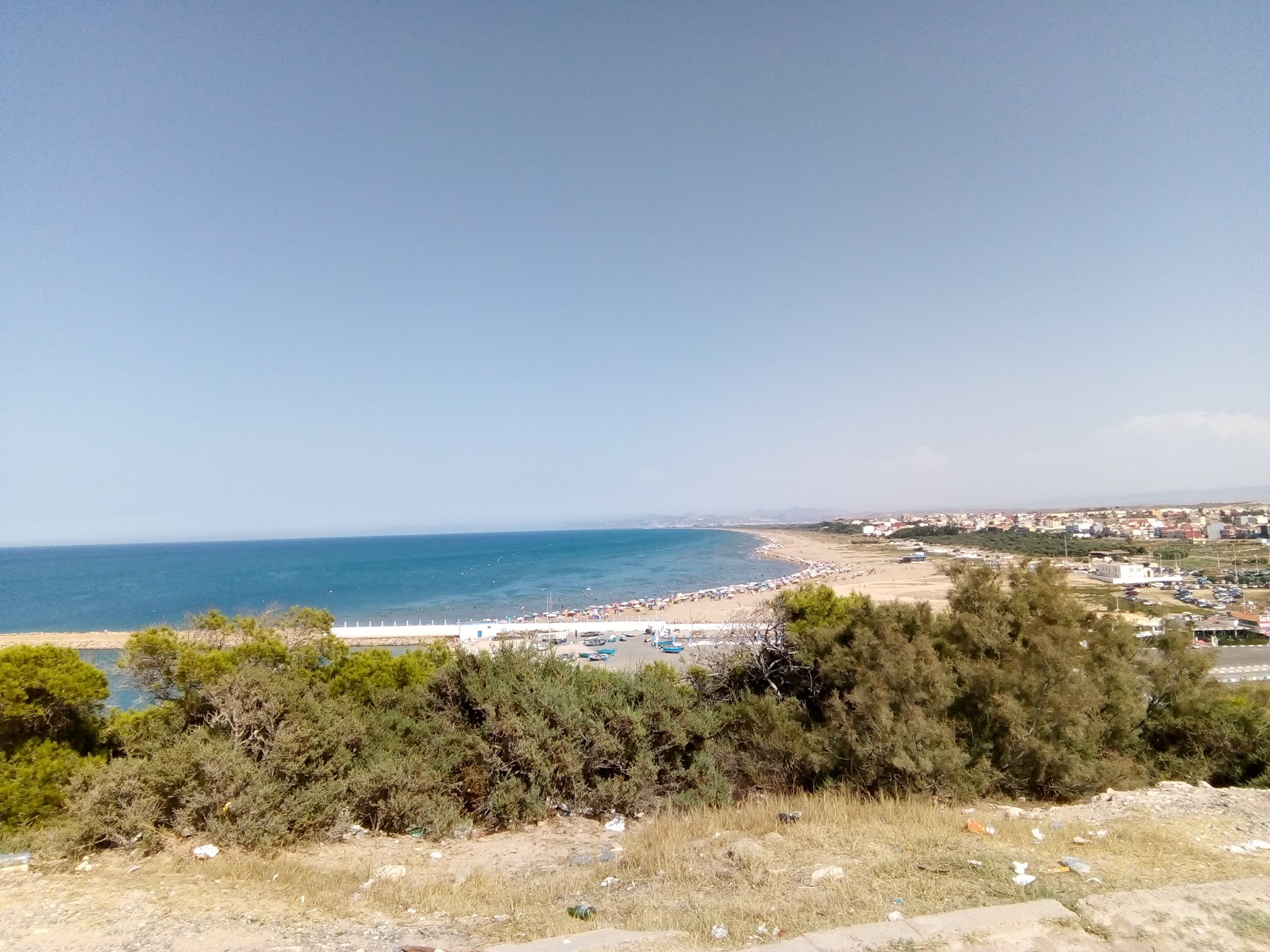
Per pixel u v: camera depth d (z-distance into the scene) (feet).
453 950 17.84
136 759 29.12
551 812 35.88
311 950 17.90
